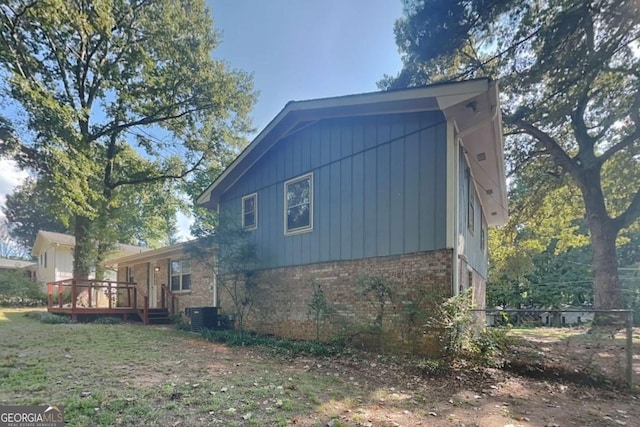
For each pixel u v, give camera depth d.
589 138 12.48
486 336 5.60
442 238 5.90
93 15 13.10
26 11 11.66
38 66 13.29
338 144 7.78
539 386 4.62
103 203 16.27
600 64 10.05
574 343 6.63
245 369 5.26
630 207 12.11
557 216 16.75
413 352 5.83
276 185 9.25
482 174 9.29
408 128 6.60
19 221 33.66
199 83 16.72
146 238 20.64
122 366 5.25
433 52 12.34
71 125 12.84
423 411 3.62
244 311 9.62
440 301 5.67
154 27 15.38
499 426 3.30
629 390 4.57
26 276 23.95
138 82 16.14
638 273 17.45
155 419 3.21
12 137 11.98
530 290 19.23
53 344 7.09
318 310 7.47
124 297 16.89
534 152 14.23
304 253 8.23
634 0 9.25
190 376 4.75
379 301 6.54
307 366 5.55
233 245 9.24
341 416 3.40
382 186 6.87
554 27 9.84
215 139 18.41
